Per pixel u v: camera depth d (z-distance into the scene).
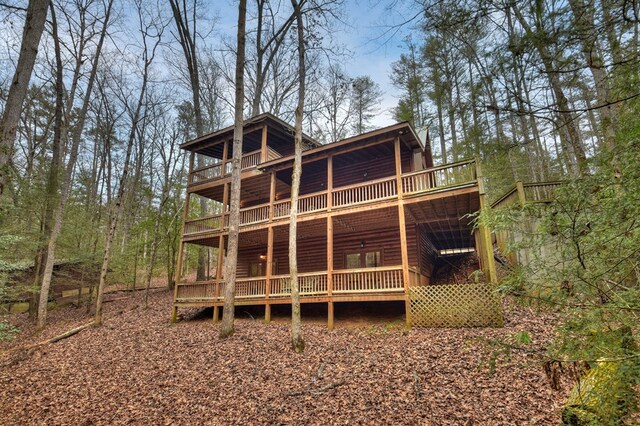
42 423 6.10
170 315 14.33
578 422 2.12
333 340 8.85
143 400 6.60
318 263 15.27
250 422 5.44
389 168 13.80
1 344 12.34
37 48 5.70
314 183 15.56
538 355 1.97
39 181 14.83
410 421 4.89
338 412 5.39
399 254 13.37
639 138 1.69
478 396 5.22
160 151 24.52
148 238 21.86
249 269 17.52
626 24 2.04
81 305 18.80
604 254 1.74
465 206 10.87
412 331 8.86
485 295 8.58
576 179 1.80
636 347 1.56
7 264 8.99
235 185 10.83
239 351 8.58
